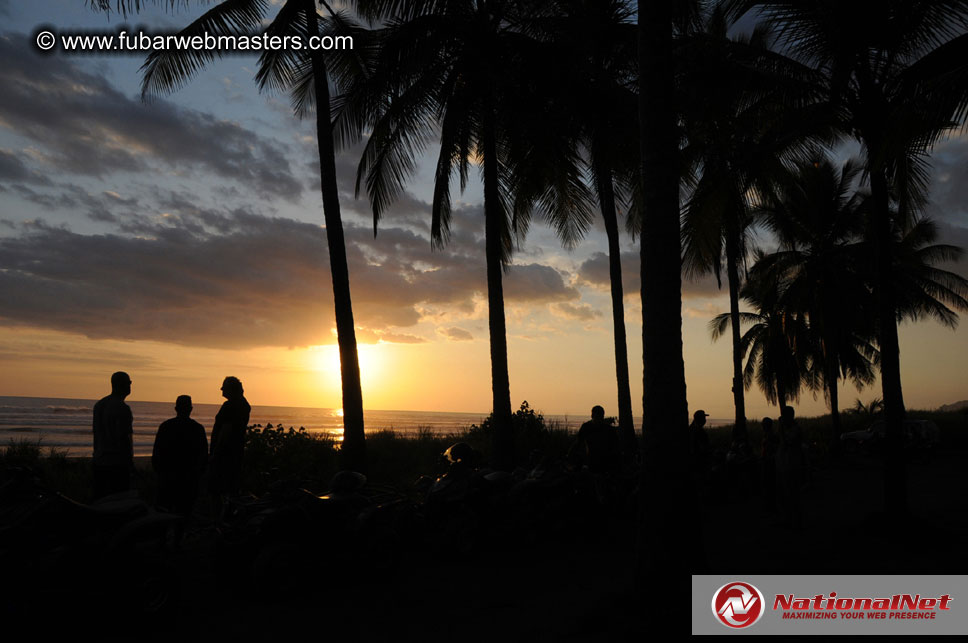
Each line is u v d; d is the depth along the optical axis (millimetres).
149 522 5250
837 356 25922
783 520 10141
